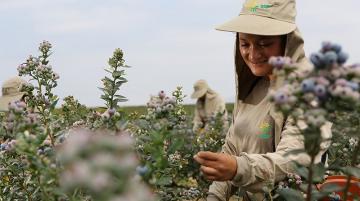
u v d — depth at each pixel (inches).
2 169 145.7
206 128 326.6
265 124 140.8
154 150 102.0
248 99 155.8
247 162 118.0
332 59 78.8
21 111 110.3
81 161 58.1
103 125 125.5
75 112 198.2
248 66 152.6
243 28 134.6
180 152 217.5
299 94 80.1
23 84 158.1
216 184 158.9
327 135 116.0
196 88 424.5
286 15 136.4
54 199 93.9
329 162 179.6
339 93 76.4
